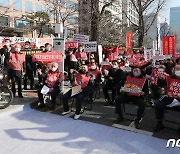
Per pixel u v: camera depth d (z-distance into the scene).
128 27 35.38
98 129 5.31
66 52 9.82
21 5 35.34
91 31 14.12
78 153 4.31
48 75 6.55
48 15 31.28
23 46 11.57
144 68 7.62
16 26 34.50
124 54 13.25
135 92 5.43
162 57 8.02
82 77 6.08
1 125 5.55
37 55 7.52
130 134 5.04
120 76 6.95
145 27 27.38
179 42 46.66
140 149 4.43
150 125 5.49
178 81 5.13
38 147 4.53
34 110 6.56
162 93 6.59
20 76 7.50
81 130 5.27
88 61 8.79
